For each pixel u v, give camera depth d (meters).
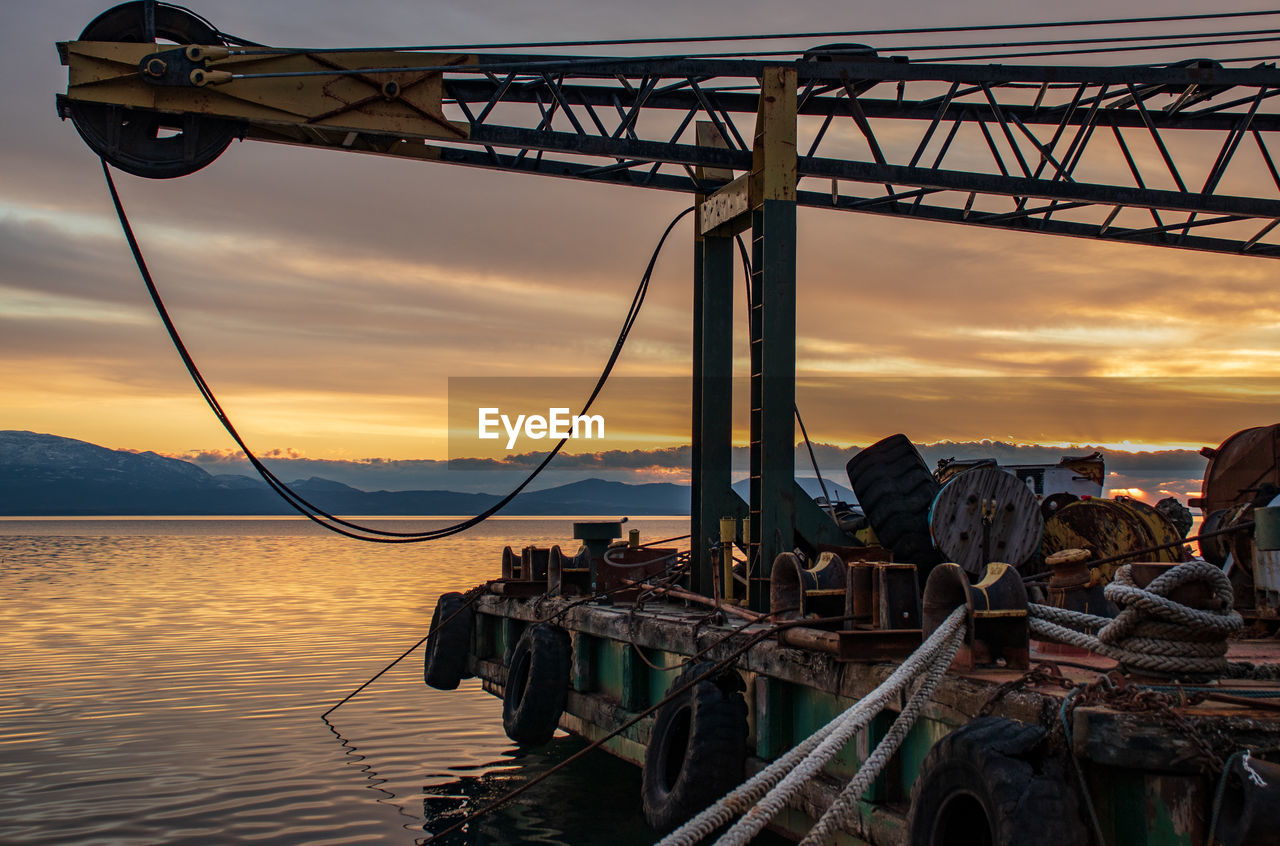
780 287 11.38
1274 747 4.58
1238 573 9.19
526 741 12.02
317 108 12.59
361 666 21.12
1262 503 8.64
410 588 46.09
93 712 16.14
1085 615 6.04
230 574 57.19
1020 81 13.67
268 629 28.30
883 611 6.85
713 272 13.48
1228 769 4.41
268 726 15.12
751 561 11.34
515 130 13.02
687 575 13.36
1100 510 10.05
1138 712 4.64
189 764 12.80
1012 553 9.55
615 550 13.22
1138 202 14.85
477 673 15.55
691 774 7.98
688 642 9.27
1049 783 4.70
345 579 53.00
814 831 5.11
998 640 6.18
